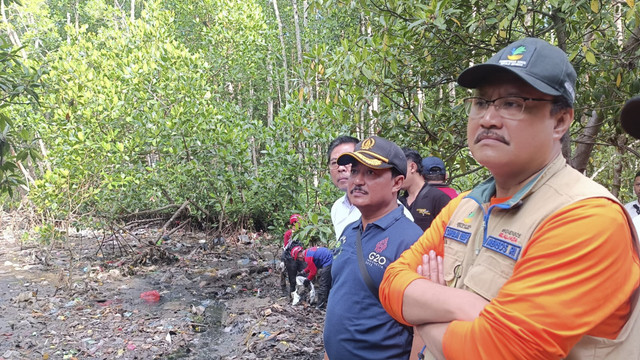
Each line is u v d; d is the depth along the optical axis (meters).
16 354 4.90
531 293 0.99
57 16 23.12
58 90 10.19
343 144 3.27
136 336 5.47
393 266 1.43
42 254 9.70
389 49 4.39
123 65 11.25
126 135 9.98
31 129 11.24
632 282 0.98
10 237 11.68
